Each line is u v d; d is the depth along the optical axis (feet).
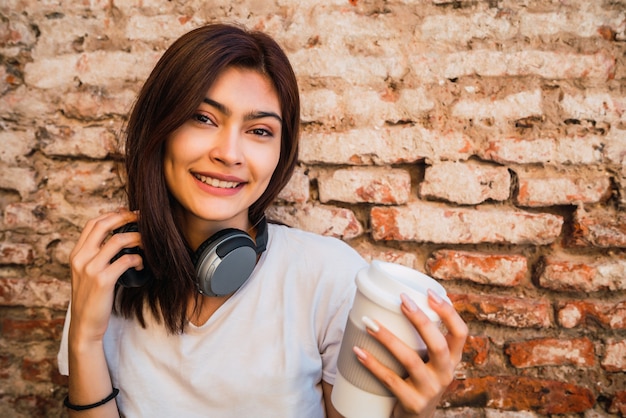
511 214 3.94
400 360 2.15
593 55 3.76
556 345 3.99
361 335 2.26
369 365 2.22
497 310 4.02
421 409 2.22
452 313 2.20
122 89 4.21
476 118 3.90
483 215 3.96
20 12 4.22
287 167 3.31
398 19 3.91
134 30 4.14
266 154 2.92
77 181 4.36
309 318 3.01
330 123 4.05
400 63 3.93
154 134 2.81
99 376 2.97
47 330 4.49
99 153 4.30
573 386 4.01
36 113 4.31
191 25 4.09
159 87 2.82
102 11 4.16
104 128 4.27
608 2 3.72
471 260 4.02
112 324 3.21
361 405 2.33
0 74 4.28
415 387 2.20
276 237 3.27
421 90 3.93
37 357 4.50
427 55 3.90
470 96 3.90
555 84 3.83
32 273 4.47
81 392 2.96
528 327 4.04
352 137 4.02
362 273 2.33
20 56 4.27
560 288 3.95
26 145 4.35
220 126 2.80
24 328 4.49
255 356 2.97
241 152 2.80
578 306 3.95
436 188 3.99
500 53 3.83
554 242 3.99
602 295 3.96
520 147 3.87
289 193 4.16
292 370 2.93
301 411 2.97
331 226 4.16
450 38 3.87
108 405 3.03
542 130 3.87
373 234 4.11
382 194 4.07
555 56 3.79
